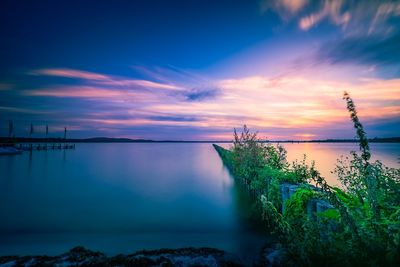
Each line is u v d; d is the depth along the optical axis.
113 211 9.59
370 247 2.82
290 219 4.46
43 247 6.20
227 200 11.15
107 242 6.53
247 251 5.77
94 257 5.21
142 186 15.05
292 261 3.65
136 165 27.77
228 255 5.32
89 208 10.05
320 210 4.50
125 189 14.16
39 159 36.22
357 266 2.81
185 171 22.12
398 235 2.71
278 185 7.52
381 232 2.92
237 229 7.29
